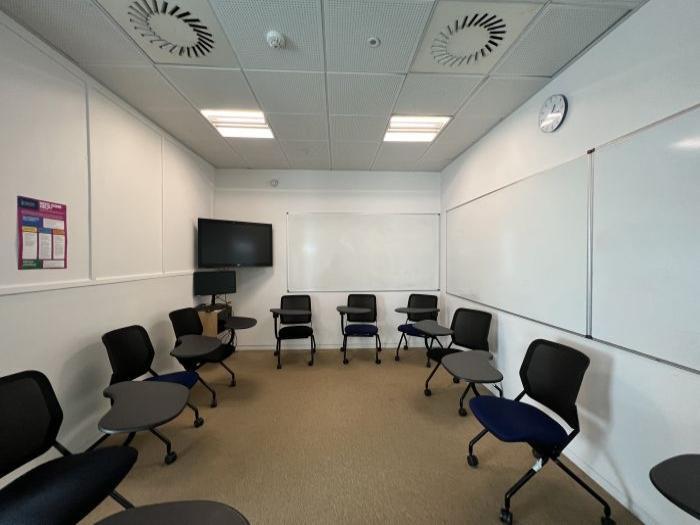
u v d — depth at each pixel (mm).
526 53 1847
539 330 2234
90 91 2055
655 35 1412
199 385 3049
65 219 1865
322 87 2236
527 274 2373
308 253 4316
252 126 2977
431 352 3004
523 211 2426
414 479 1769
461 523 1483
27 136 1636
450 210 3992
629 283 1534
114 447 1411
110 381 2037
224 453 1989
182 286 3305
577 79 1879
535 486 1718
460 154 3660
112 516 856
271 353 4086
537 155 2264
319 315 4340
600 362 1711
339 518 1505
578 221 1865
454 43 1775
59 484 1184
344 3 1502
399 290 4367
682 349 1298
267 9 1537
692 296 1264
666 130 1364
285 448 2045
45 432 1361
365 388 2984
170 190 3086
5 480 1546
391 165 4109
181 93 2307
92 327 2070
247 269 4258
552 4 1489
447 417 2449
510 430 1573
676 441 1329
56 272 1806
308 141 3264
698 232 1244
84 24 1614
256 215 4262
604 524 1454
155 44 1773
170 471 1816
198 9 1531
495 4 1496
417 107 2523
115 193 2301
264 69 2023
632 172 1519
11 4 1473
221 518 856
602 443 1690
